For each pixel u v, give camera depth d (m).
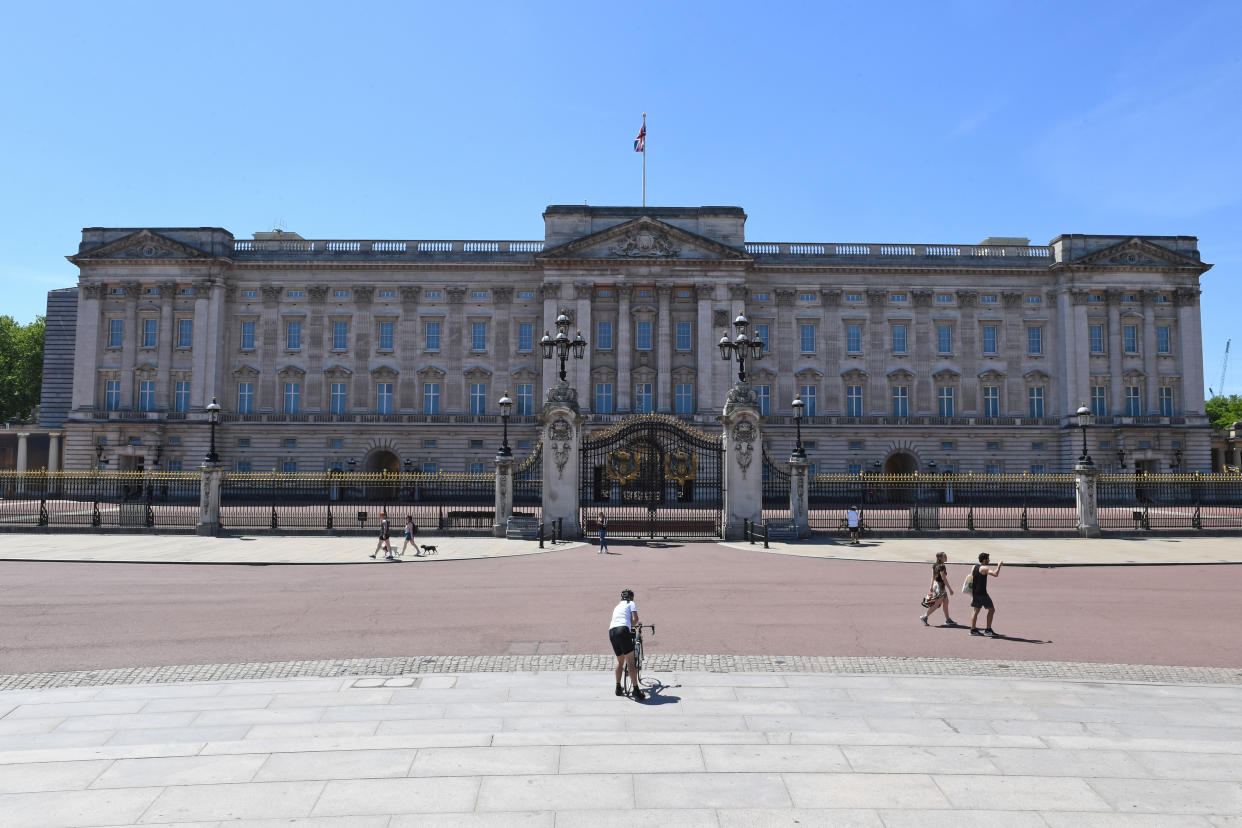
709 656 16.75
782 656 16.80
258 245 79.19
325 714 12.79
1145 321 77.00
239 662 16.16
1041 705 13.43
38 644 17.66
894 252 78.94
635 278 76.06
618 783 10.11
